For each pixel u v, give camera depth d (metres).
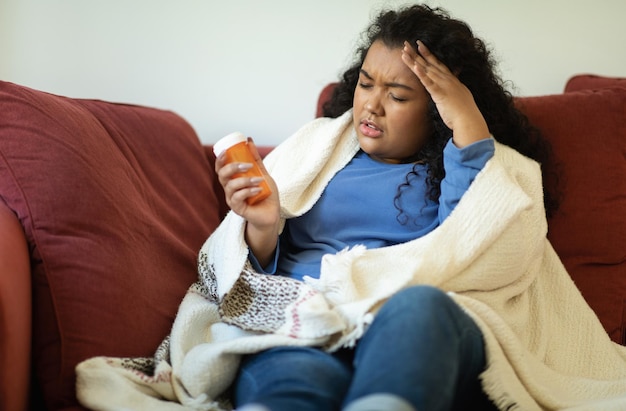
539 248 1.29
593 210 1.48
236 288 1.18
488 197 1.17
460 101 1.23
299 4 1.83
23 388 1.03
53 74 1.79
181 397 1.09
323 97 1.64
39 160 1.16
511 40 1.89
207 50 1.83
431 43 1.29
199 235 1.46
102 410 1.04
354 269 1.16
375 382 0.78
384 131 1.29
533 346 1.27
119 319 1.16
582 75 1.75
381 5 1.83
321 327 1.02
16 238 1.10
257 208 1.17
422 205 1.30
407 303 0.88
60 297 1.12
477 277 1.18
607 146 1.50
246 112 1.88
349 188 1.32
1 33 1.75
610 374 1.27
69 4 1.76
